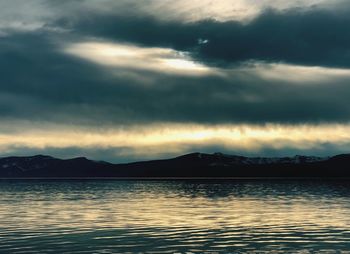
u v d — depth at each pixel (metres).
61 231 53.03
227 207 90.00
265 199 118.12
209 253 38.94
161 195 148.88
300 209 83.56
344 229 53.69
